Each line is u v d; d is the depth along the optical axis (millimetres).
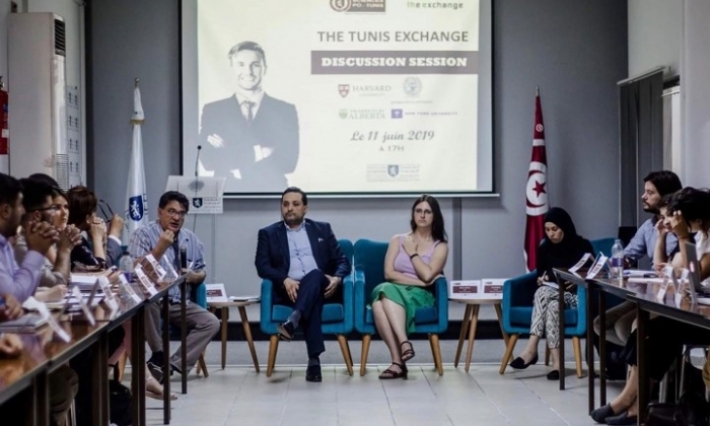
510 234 8461
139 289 4383
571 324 5980
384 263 6602
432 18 8383
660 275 4824
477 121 8414
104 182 8320
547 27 8453
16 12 6746
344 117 8375
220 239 8375
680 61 6684
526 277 6387
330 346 7801
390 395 5539
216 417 4934
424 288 6375
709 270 4125
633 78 7863
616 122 8484
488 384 5891
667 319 4266
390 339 6188
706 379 3699
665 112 7465
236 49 8320
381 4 8375
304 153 8375
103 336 3279
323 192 8375
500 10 8438
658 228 5074
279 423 4785
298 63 8352
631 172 7996
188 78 8305
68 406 3299
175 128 8367
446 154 8406
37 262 3410
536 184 8195
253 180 8367
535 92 8461
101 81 8312
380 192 8391
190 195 7531
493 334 8172
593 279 4883
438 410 5090
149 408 5180
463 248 8461
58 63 6730
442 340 8133
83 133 8219
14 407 2627
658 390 4633
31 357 2445
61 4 7648
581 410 5062
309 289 6109
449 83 8398
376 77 8383
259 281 8383
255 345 7836
